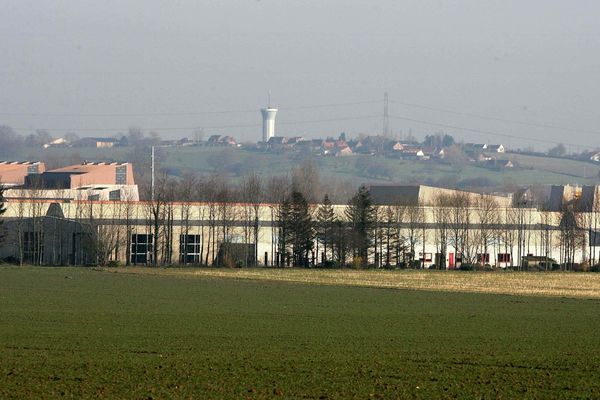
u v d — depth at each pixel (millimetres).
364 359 172625
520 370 163250
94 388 141625
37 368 157375
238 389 142125
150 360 167625
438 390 143875
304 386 145125
